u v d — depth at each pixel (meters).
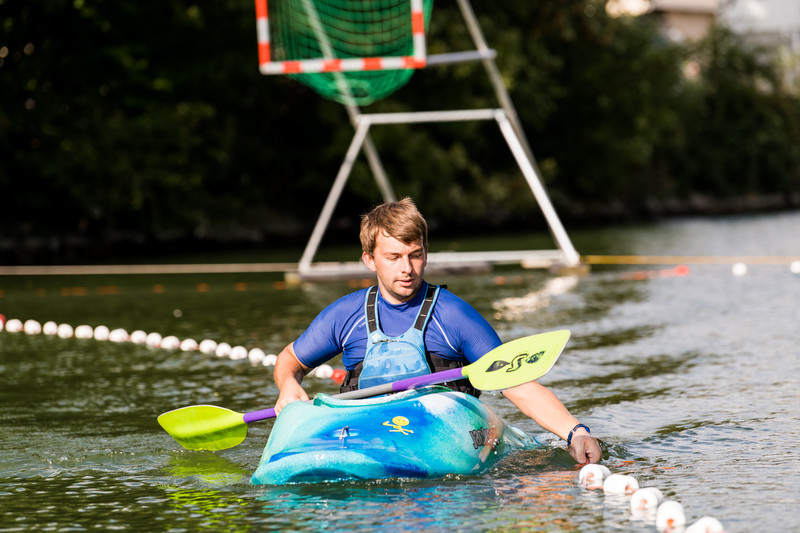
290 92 67.94
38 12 52.72
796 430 11.84
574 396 14.55
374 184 66.06
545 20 74.69
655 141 90.44
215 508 9.13
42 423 13.54
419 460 9.69
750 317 22.44
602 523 8.31
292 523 8.50
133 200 56.78
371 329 10.61
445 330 10.54
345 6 51.56
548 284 31.36
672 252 44.66
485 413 10.68
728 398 13.98
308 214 70.31
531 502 8.94
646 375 16.09
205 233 60.69
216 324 23.98
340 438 9.80
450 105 69.56
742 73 100.94
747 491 9.27
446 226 71.88
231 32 59.72
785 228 63.22
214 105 64.81
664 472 10.10
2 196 55.09
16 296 31.81
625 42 83.50
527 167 33.28
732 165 99.31
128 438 12.55
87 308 28.02
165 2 55.75
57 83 55.75
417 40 27.53
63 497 9.77
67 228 57.22
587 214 82.69
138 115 59.47
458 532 8.12
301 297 29.77
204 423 11.41
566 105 83.19
